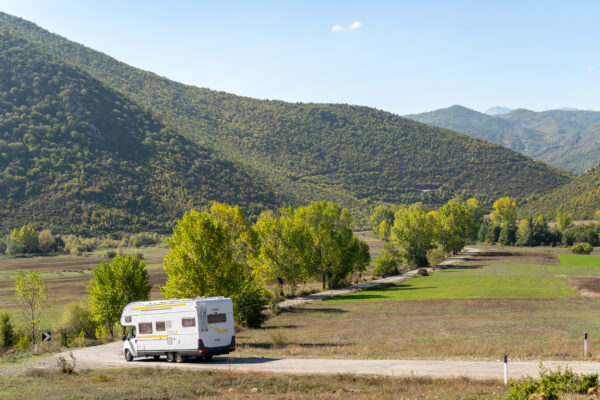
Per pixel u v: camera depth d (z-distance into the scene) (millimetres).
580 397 17078
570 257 147625
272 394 20406
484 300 73250
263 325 58250
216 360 32000
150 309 32875
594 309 62469
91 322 58750
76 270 143125
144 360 34281
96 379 24719
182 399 20250
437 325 51000
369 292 92188
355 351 34188
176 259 46406
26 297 52938
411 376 22547
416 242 138750
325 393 20188
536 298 74188
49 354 41844
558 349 30844
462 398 18031
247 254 62719
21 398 20422
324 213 97500
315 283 113312
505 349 31844
